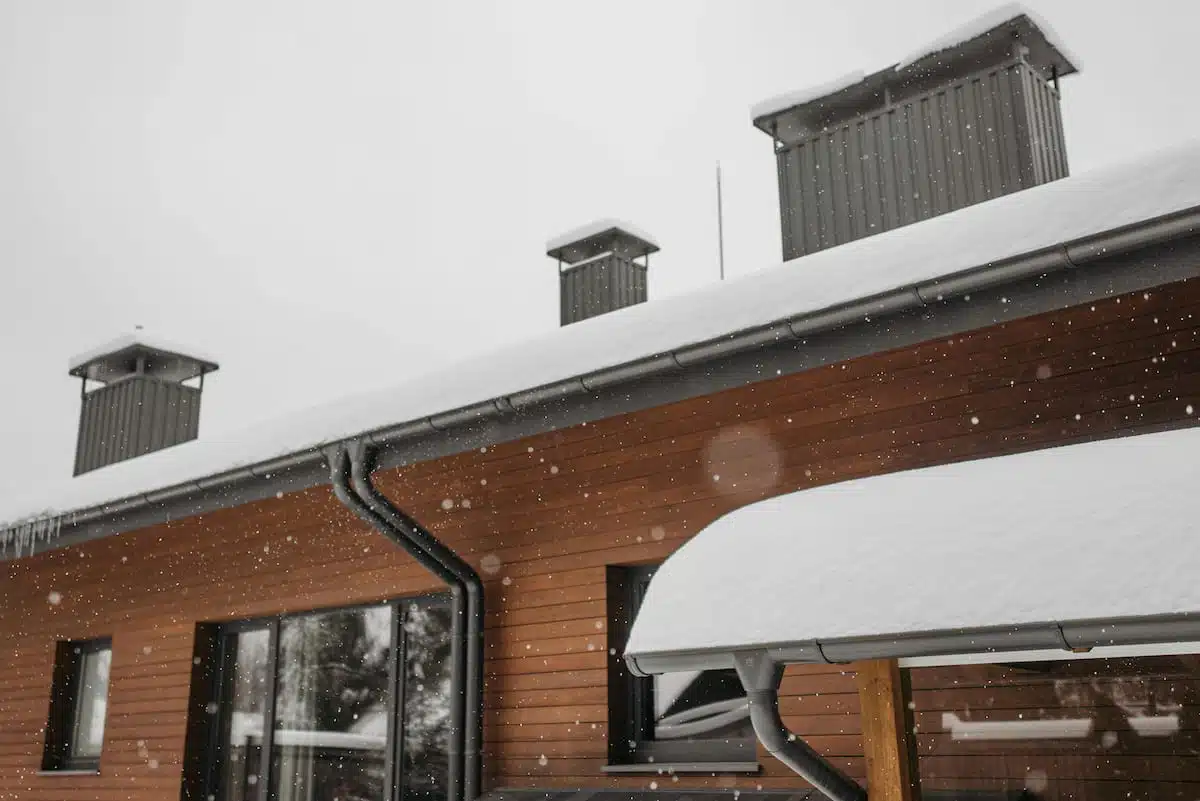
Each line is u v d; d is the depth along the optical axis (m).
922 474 4.46
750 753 6.04
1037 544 3.72
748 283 5.40
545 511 7.05
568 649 6.75
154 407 12.92
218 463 7.55
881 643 3.86
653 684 6.55
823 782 4.40
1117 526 3.61
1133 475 3.77
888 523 4.16
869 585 3.97
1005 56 7.82
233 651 8.97
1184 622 3.33
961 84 7.80
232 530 8.93
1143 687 4.83
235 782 8.60
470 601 7.10
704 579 4.44
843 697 5.62
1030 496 3.91
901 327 4.96
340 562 8.16
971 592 3.72
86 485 8.91
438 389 6.48
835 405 5.99
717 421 6.42
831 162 8.30
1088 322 5.27
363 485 6.75
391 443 6.70
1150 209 4.23
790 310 5.12
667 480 6.57
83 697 10.13
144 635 9.41
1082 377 5.25
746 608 4.22
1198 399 4.93
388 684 7.78
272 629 8.64
